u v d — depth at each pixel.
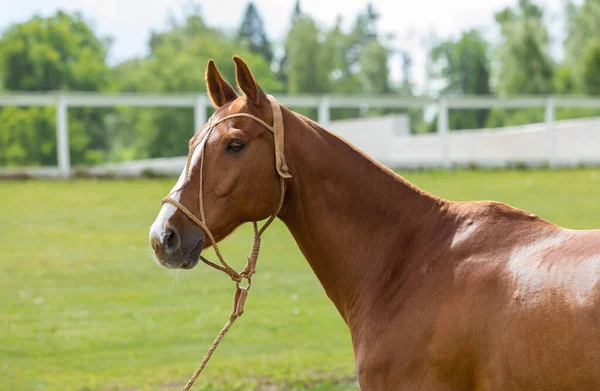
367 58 79.75
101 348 8.96
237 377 7.61
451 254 3.32
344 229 3.59
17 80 59.56
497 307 3.02
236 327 9.90
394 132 37.09
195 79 64.00
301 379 7.43
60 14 69.88
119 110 61.78
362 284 3.55
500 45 62.88
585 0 56.38
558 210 19.53
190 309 10.92
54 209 19.50
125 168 25.92
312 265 3.74
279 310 10.83
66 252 14.99
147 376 7.73
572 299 2.80
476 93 83.25
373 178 3.61
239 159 3.41
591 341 2.71
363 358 3.42
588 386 2.72
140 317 10.47
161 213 3.40
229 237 3.56
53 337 9.45
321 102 26.94
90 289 12.20
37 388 7.34
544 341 2.83
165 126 59.34
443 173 26.70
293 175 3.56
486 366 3.00
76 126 56.41
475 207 3.44
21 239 16.14
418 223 3.52
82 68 62.12
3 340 9.27
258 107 3.49
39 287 12.31
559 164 30.09
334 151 3.61
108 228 17.41
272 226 17.92
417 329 3.23
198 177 3.41
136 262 14.19
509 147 32.12
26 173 24.38
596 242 2.93
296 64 70.56
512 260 3.10
